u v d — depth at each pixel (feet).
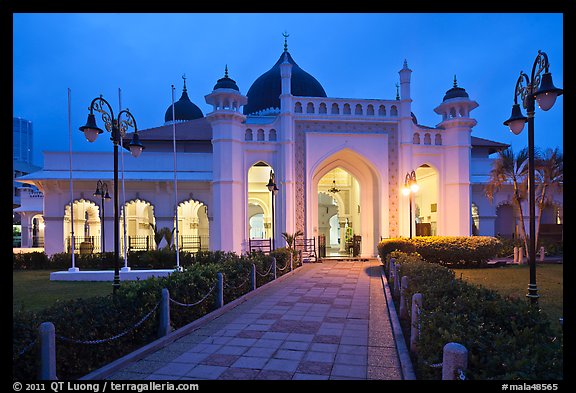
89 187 66.74
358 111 62.08
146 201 68.54
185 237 80.33
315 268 52.65
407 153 61.26
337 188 81.97
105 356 16.98
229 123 57.11
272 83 76.89
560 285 33.50
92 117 26.45
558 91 20.06
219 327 23.25
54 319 14.97
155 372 16.17
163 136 72.08
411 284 22.65
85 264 58.29
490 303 15.06
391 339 20.63
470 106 62.80
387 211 60.95
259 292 34.91
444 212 62.44
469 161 62.44
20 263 58.80
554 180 53.62
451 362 9.62
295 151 60.29
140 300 19.84
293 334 21.68
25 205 98.07
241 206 58.39
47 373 13.34
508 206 78.38
